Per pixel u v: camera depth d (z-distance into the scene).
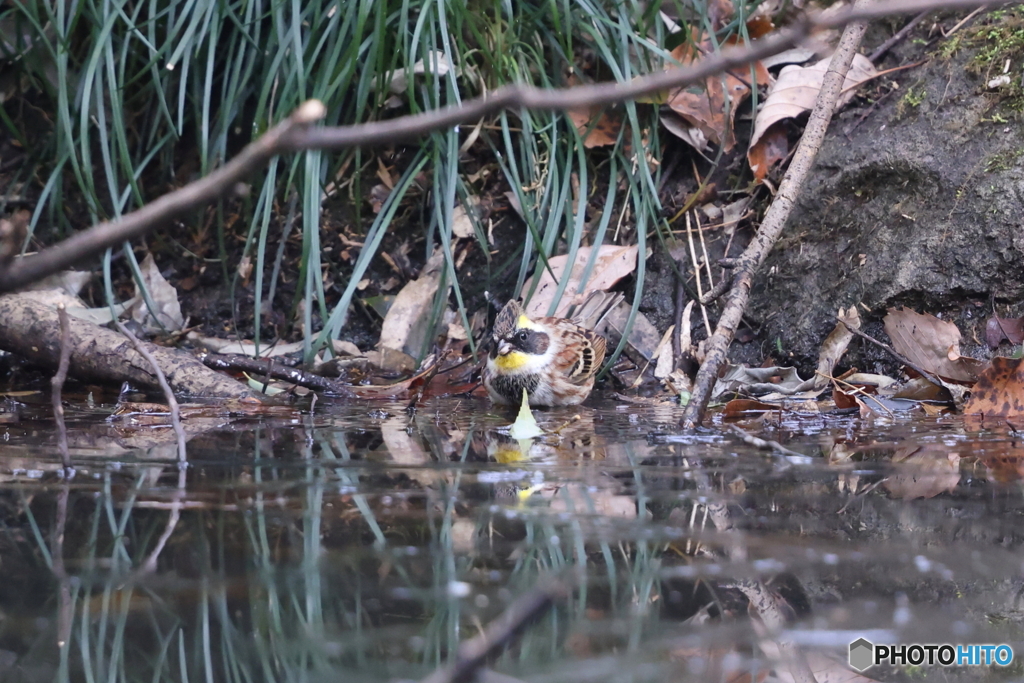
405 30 9.47
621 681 2.77
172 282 10.94
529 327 8.83
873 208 9.56
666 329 10.20
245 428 7.23
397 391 9.28
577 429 7.24
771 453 6.02
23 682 2.73
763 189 10.45
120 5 9.51
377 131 1.86
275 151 1.89
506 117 10.01
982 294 8.62
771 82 10.70
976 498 4.68
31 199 11.06
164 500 4.67
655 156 10.63
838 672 2.85
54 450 6.09
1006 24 9.34
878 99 10.04
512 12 10.23
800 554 3.77
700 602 3.29
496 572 3.56
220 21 10.19
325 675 2.79
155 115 10.97
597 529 4.11
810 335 9.51
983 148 8.95
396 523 4.23
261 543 3.93
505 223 10.87
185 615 3.21
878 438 6.53
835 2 10.49
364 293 10.74
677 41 10.81
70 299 10.12
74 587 3.44
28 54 10.55
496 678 2.78
